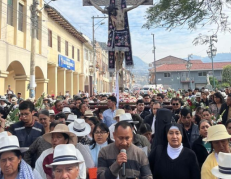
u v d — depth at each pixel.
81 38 30.62
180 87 52.53
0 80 14.48
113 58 10.98
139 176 3.26
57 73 26.23
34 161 4.29
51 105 10.88
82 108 8.12
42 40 20.22
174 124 3.70
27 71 17.62
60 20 23.56
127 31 10.79
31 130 4.83
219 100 7.89
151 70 55.12
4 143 3.08
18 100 12.49
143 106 8.22
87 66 35.56
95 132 4.50
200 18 7.46
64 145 3.01
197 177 3.48
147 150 4.19
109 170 3.13
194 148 4.39
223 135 3.44
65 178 2.85
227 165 2.71
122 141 3.28
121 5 10.66
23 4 17.33
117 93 10.16
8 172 3.04
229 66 44.06
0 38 14.60
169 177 3.51
